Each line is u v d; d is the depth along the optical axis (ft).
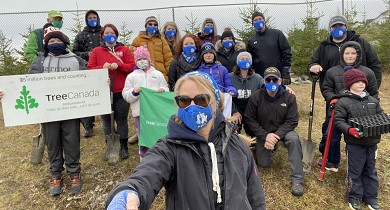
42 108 12.12
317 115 21.12
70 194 12.63
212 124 5.56
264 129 13.79
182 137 5.21
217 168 5.31
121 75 14.47
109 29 13.98
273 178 13.42
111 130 14.78
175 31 17.61
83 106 12.84
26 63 28.43
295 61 32.94
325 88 13.41
